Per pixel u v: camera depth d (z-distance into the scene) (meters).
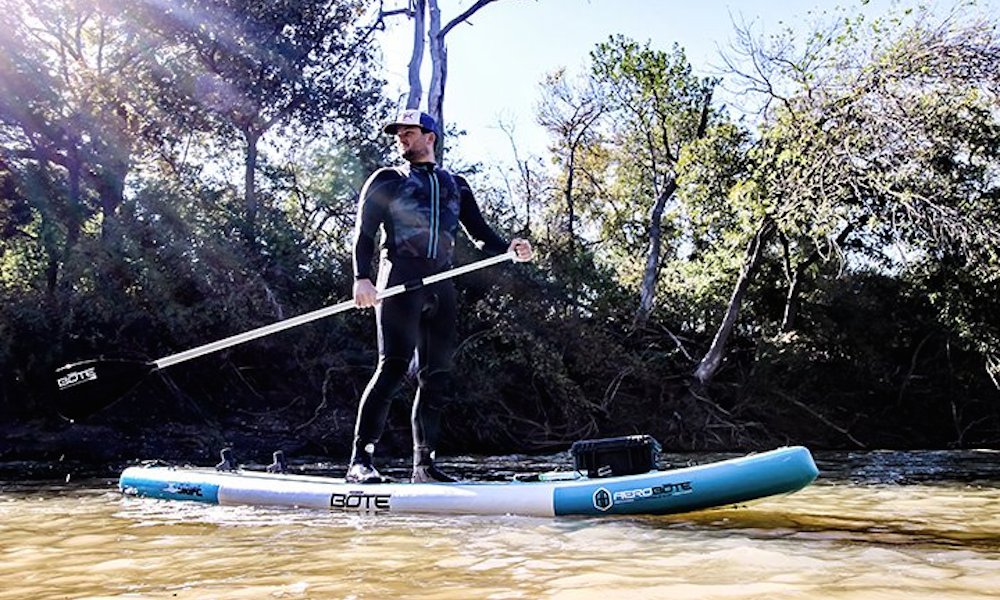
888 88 12.99
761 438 14.58
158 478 4.31
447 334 4.32
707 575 2.16
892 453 11.69
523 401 13.91
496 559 2.43
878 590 1.96
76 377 4.40
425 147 4.33
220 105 14.62
